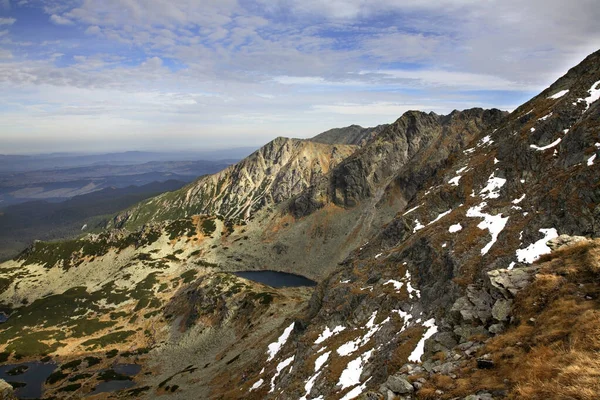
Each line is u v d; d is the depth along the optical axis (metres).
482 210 69.19
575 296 23.61
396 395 23.44
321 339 66.19
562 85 96.00
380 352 47.44
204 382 96.56
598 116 61.34
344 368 49.69
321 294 86.75
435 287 54.41
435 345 33.06
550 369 18.06
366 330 57.41
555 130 74.38
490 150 94.88
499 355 22.17
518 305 27.25
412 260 68.62
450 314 34.84
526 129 83.50
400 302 58.12
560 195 53.16
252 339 113.00
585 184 50.38
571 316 21.72
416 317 51.00
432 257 63.03
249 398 69.88
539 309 25.14
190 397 89.44
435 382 22.75
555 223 50.50
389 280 67.50
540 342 20.95
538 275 27.69
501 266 49.62
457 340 31.14
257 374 80.88
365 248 96.25
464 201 81.44
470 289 35.28
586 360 17.12
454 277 52.94
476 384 20.58
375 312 61.12
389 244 89.50
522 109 103.56
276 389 63.53
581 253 28.08
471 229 63.25
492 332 27.17
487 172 83.75
